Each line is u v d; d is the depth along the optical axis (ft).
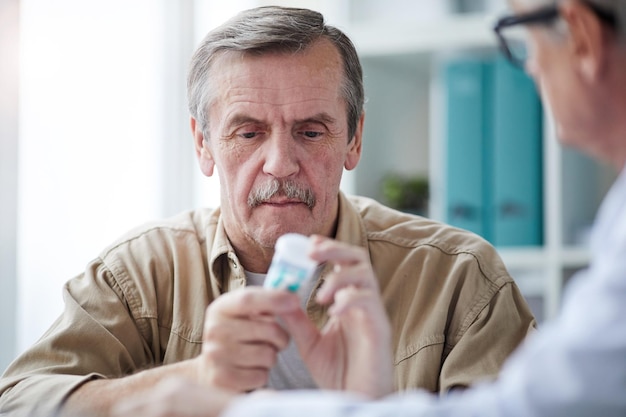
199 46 4.60
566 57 2.57
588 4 2.47
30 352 4.56
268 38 4.29
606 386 2.20
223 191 4.62
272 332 3.36
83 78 6.74
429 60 8.54
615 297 2.25
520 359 2.40
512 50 3.26
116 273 4.85
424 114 9.10
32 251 6.27
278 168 4.27
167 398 2.67
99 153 6.88
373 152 8.54
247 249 4.70
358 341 3.30
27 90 6.23
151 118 7.57
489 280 4.68
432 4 8.89
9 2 6.01
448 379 4.32
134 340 4.69
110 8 7.04
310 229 4.42
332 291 3.28
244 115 4.32
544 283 7.97
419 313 4.63
